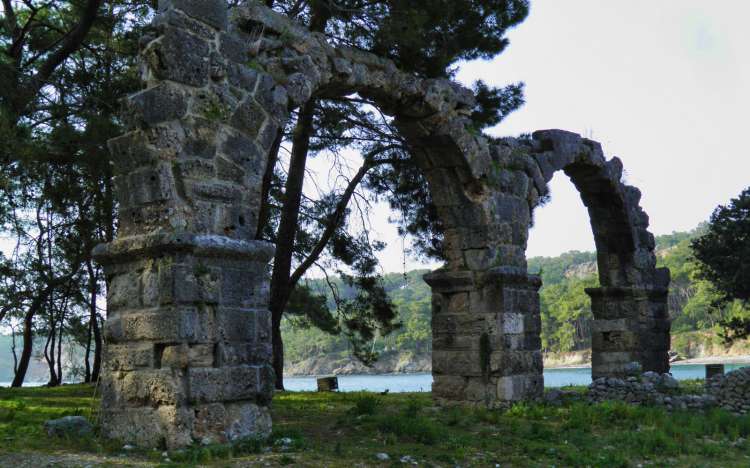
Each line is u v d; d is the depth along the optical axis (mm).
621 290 20359
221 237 10102
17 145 13391
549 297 123000
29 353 28672
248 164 10969
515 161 16516
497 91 19500
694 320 107625
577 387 20172
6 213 18375
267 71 11922
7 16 17328
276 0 18594
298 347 112312
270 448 9461
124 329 10000
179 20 10414
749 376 14852
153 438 9422
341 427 12016
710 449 10938
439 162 15828
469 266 15648
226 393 9797
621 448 10938
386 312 25328
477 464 9414
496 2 17703
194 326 9609
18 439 9547
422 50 16766
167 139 10094
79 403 15062
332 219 22828
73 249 24078
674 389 15578
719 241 27281
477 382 15133
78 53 19000
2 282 26578
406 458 9242
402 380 77062
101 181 19047
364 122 21609
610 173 19656
